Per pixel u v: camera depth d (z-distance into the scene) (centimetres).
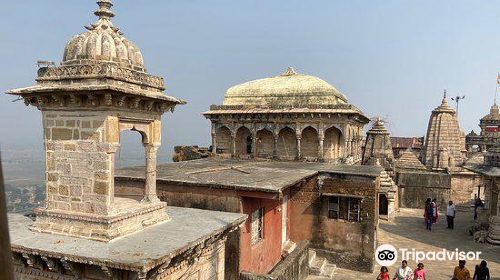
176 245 789
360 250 1800
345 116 2581
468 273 1409
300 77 2980
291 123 2717
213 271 1039
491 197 2391
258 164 2238
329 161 2708
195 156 3130
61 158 875
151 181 983
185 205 1419
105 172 829
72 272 756
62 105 861
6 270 174
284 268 1337
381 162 3456
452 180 3722
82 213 845
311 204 1898
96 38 873
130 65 914
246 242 1371
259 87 3002
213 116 2952
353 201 1820
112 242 801
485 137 5534
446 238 2375
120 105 835
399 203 3522
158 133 991
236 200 1334
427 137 5022
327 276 1717
